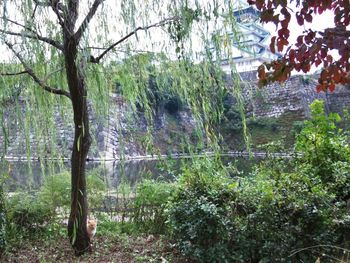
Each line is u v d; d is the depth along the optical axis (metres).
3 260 3.78
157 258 3.73
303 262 3.30
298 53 1.97
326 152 4.27
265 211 3.38
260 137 17.97
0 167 3.97
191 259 3.66
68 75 3.36
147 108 3.62
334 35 1.83
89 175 5.15
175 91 3.48
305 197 3.48
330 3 1.87
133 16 2.95
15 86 3.52
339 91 20.73
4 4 2.71
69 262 3.65
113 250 4.03
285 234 3.35
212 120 3.31
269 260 3.29
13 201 4.52
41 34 3.09
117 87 3.74
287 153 4.23
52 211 4.80
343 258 3.17
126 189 4.91
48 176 4.52
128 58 3.41
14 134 3.66
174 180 4.71
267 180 3.75
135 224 4.79
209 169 3.66
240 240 3.37
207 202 3.46
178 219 3.59
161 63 3.36
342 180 3.99
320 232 3.37
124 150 3.76
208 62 3.10
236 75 3.18
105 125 3.64
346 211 3.64
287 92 20.64
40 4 2.88
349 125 4.89
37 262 3.71
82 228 3.83
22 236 4.44
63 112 4.05
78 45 3.04
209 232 3.34
